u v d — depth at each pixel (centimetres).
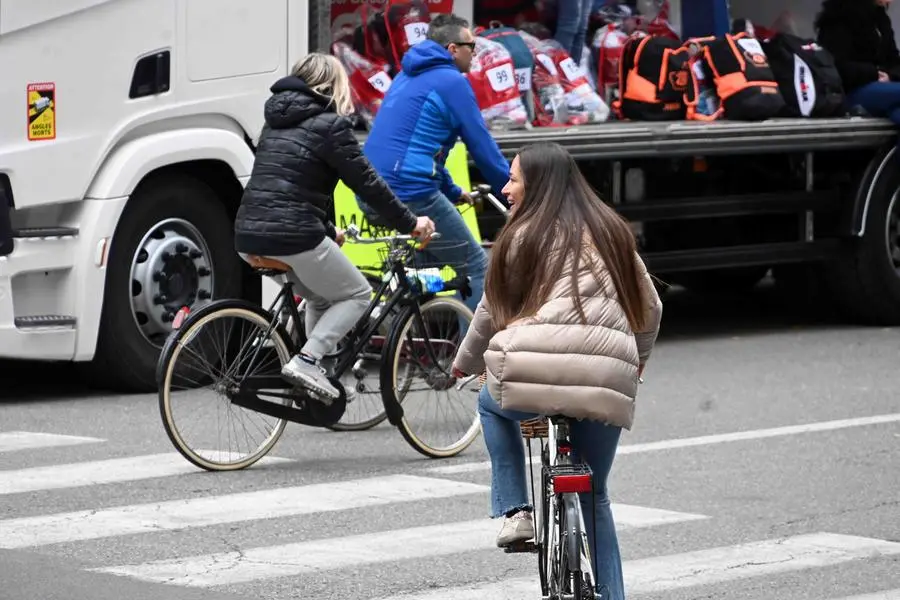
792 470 2406
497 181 2762
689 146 3588
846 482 2333
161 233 3008
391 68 3366
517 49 3581
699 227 3797
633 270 1483
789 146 3750
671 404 2942
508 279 1473
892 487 2305
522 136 3344
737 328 3959
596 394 1439
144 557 1886
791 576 1844
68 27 2841
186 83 2980
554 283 1455
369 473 2370
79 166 2867
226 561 1875
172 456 2455
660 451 2534
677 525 2073
